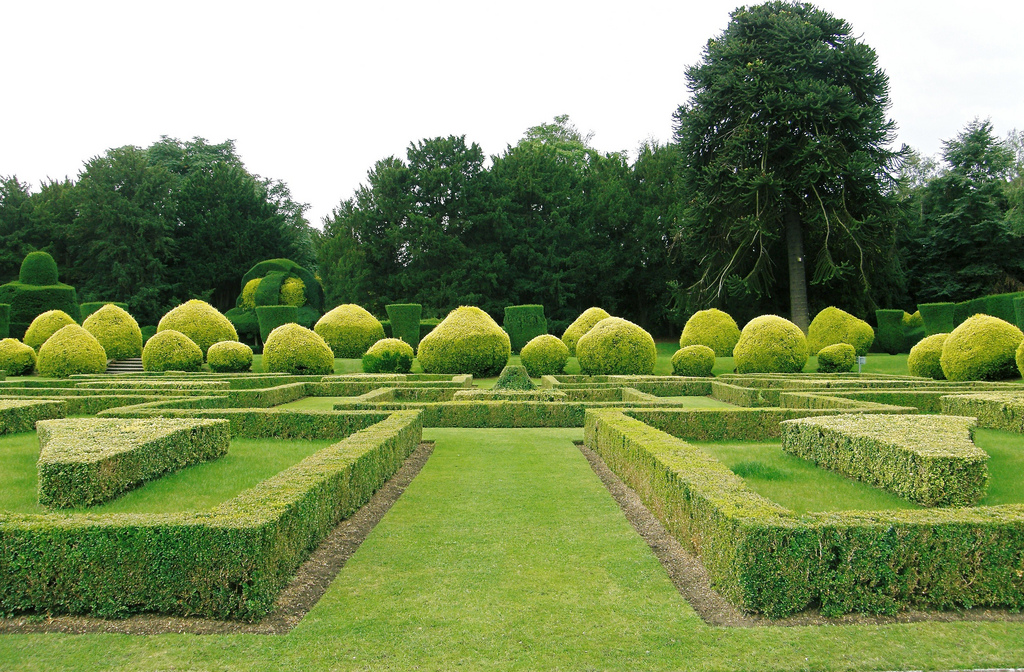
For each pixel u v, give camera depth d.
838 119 29.17
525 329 31.97
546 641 3.79
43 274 33.97
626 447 7.56
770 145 30.47
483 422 11.99
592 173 44.59
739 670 3.48
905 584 4.18
